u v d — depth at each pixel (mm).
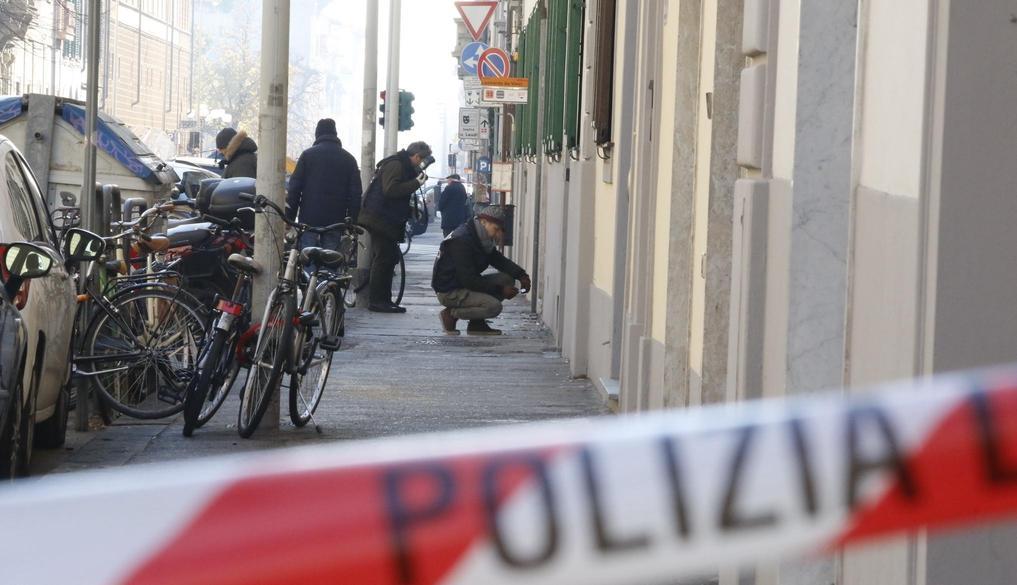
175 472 2547
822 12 11266
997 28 8438
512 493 2652
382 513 2582
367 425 26391
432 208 166125
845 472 2783
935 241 8516
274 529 2523
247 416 24328
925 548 8414
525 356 39938
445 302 45312
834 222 11375
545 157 52656
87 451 22969
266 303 25266
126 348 25344
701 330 19578
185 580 2441
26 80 176625
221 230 34250
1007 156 8461
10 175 20656
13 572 2400
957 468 2801
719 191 18797
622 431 2773
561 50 43125
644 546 2715
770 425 2801
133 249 31000
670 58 22078
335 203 44562
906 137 9312
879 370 9750
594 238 34719
